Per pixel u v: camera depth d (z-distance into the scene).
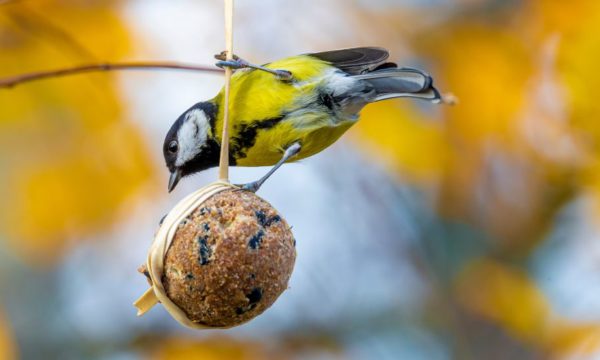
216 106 8.89
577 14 10.29
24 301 14.09
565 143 10.72
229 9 7.95
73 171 10.95
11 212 11.17
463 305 12.66
